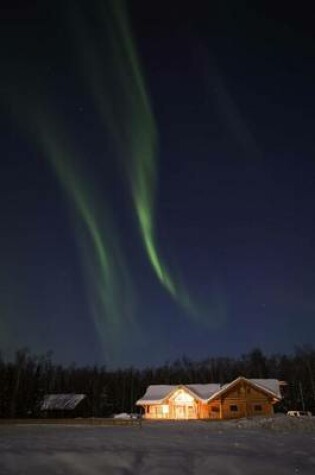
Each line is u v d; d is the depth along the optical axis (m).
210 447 21.09
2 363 81.88
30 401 80.50
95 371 116.88
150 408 70.62
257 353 124.38
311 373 93.56
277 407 88.19
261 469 15.39
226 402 66.56
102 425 47.47
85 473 14.32
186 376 123.06
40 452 17.69
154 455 17.72
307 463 16.53
